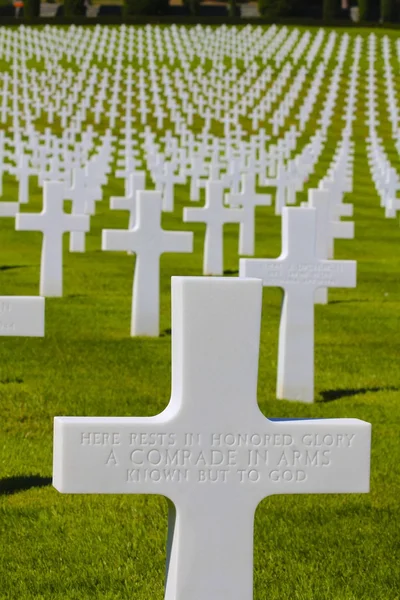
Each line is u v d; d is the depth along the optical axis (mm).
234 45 89500
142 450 6434
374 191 46906
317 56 86688
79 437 6367
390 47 91812
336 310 21438
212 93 71625
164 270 26297
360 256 30516
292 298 13992
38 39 89062
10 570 8484
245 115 69375
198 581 6559
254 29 96062
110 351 16766
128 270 25984
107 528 9367
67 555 8781
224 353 6465
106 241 17984
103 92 69188
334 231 20797
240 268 14008
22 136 59188
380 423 13086
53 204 21656
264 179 45125
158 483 6461
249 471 6535
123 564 8617
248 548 6566
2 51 84312
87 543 9039
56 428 6430
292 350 14039
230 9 124688
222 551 6555
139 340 17750
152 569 8539
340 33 97625
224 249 30578
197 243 32000
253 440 6527
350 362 16719
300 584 8391
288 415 13227
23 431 12242
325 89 77312
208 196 25422
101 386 14391
